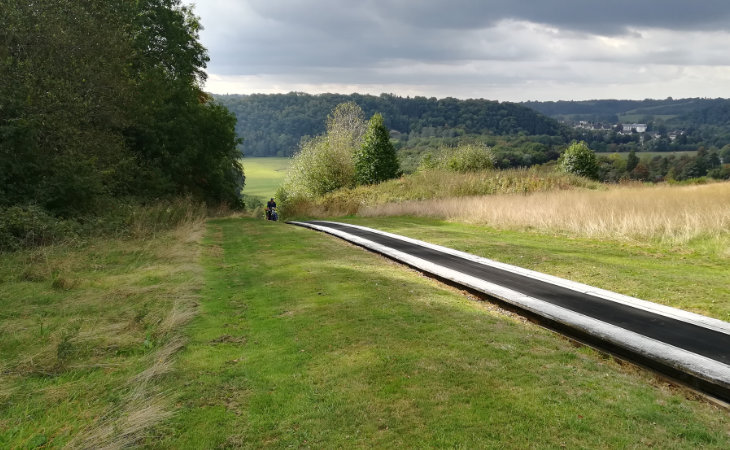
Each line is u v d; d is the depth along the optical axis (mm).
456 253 11914
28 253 10766
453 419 3879
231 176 37812
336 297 7652
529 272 9445
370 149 47188
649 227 12883
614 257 10805
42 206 14008
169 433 3879
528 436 3600
